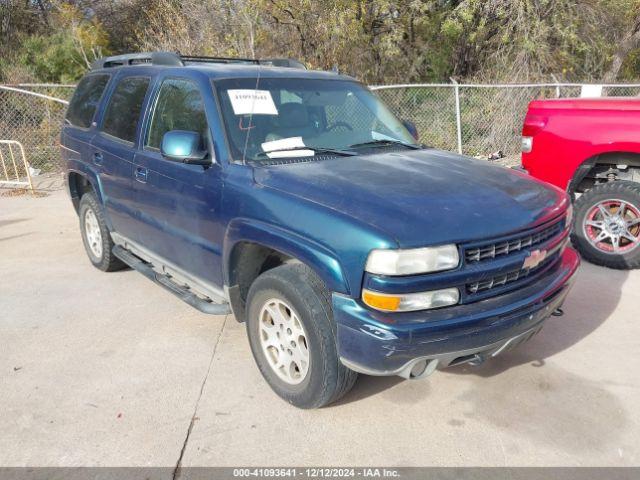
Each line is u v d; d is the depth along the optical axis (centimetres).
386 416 326
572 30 1370
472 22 1411
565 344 408
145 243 459
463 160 382
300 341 317
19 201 896
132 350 403
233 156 354
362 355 276
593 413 327
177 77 414
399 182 317
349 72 1438
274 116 383
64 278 548
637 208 528
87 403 338
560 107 561
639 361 383
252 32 1339
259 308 337
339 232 279
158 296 502
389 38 1370
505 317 289
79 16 1775
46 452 295
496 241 286
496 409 332
